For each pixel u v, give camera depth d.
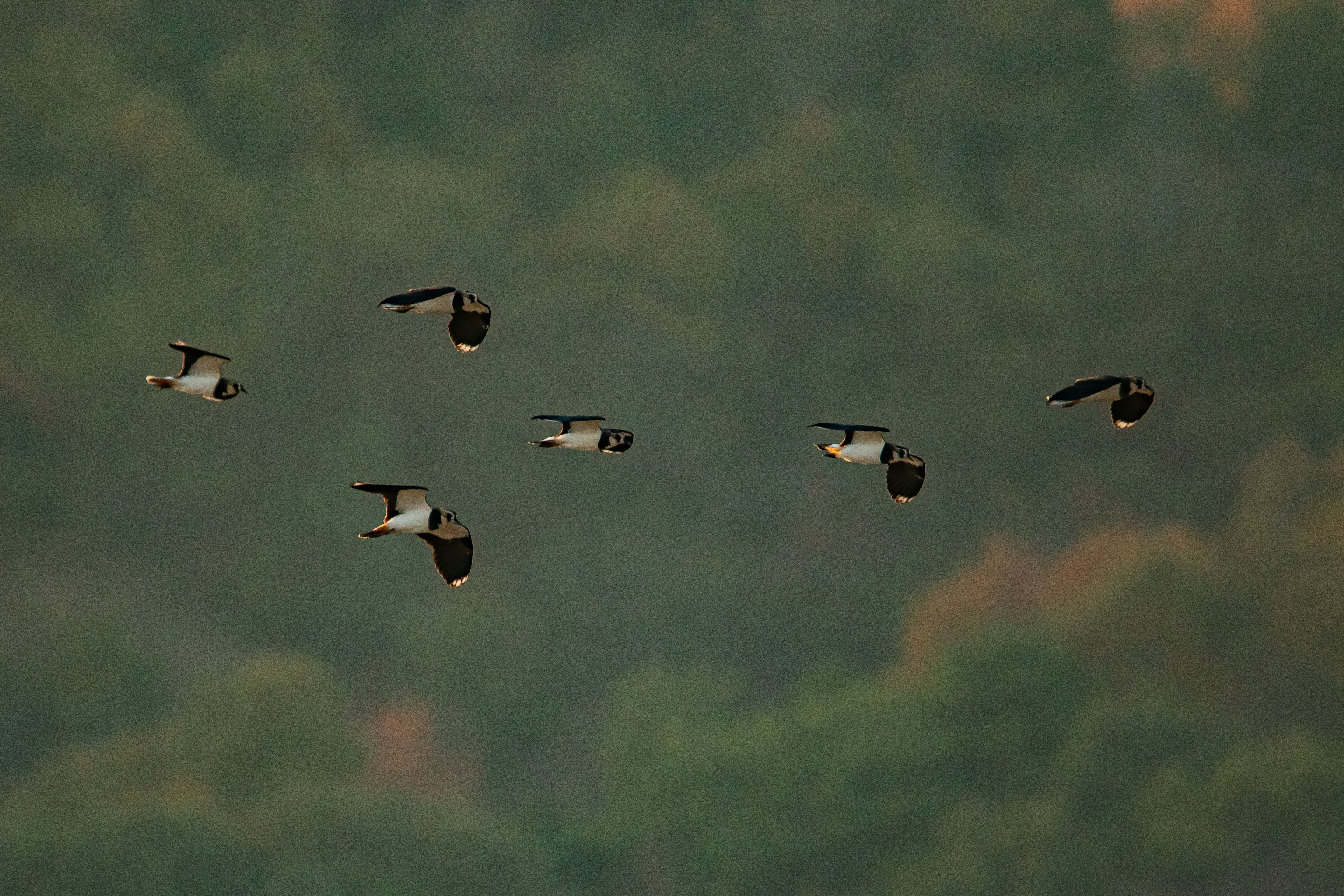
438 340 89.88
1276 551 70.62
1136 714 56.09
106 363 83.81
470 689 77.94
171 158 92.25
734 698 72.31
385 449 86.25
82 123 91.12
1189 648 65.31
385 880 49.69
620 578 85.25
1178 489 91.81
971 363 94.94
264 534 84.19
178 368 86.00
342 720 64.75
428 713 76.50
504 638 79.44
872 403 94.88
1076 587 73.38
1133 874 50.59
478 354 90.69
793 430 94.50
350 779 60.19
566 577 85.12
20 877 48.91
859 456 15.64
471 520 87.00
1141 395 14.38
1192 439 94.62
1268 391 95.62
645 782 58.31
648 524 88.69
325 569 83.25
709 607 85.19
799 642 85.00
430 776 71.88
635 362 92.88
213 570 82.62
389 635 81.75
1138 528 89.88
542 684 79.81
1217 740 56.16
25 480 79.56
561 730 78.88
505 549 86.69
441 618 80.25
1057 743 55.56
